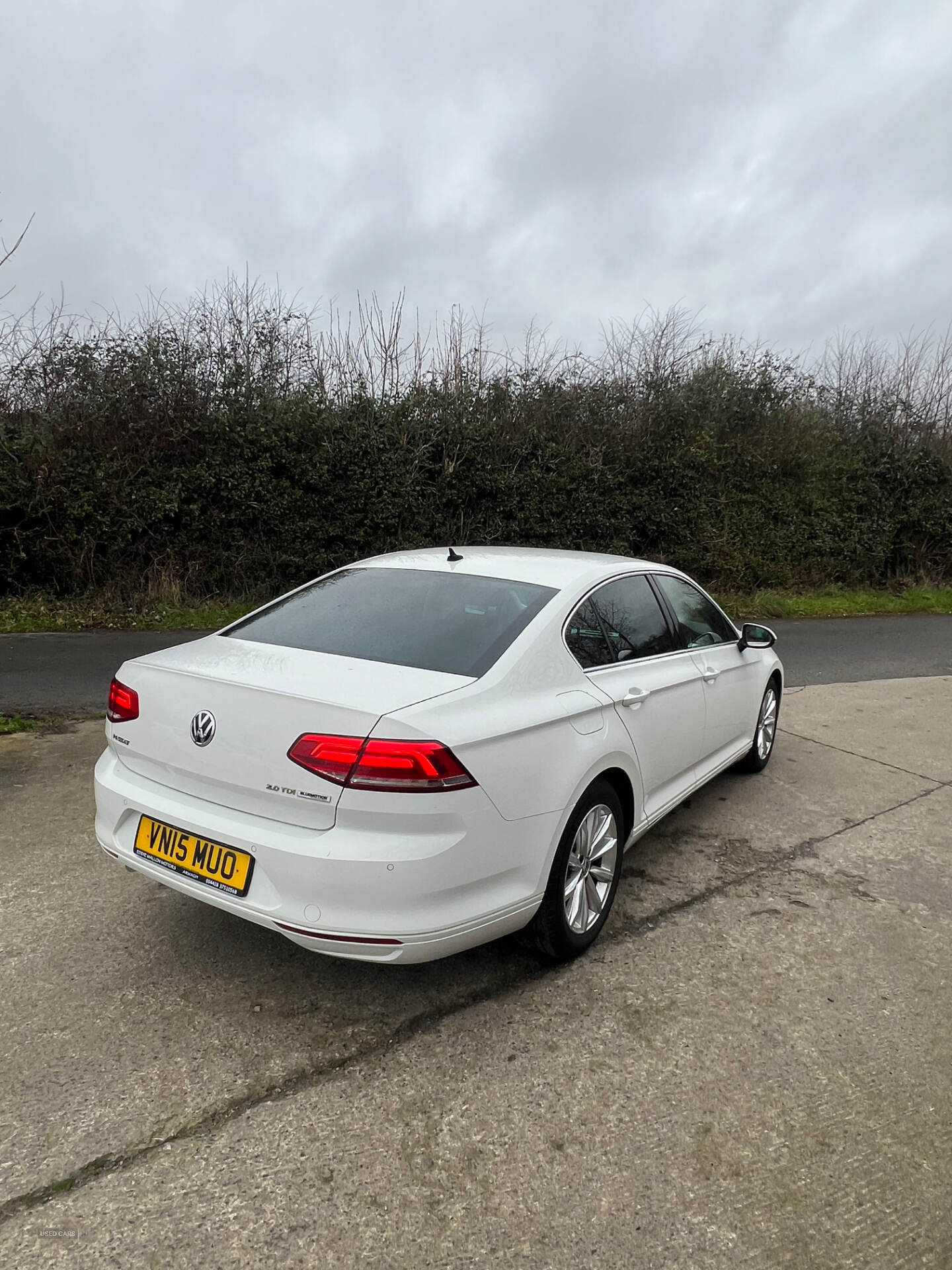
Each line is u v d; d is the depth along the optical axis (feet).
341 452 40.96
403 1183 6.93
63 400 38.32
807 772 18.75
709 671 14.24
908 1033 9.24
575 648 10.77
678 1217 6.72
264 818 8.50
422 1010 9.27
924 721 23.91
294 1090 7.94
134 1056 8.30
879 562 59.72
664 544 50.78
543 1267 6.23
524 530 45.50
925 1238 6.65
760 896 12.48
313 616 11.07
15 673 25.07
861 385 64.69
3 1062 8.13
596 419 50.44
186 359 40.24
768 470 54.60
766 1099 8.09
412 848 8.02
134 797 9.41
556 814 9.46
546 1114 7.77
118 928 10.68
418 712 8.25
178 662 9.62
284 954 10.22
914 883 13.14
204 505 38.63
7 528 35.81
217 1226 6.45
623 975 10.15
